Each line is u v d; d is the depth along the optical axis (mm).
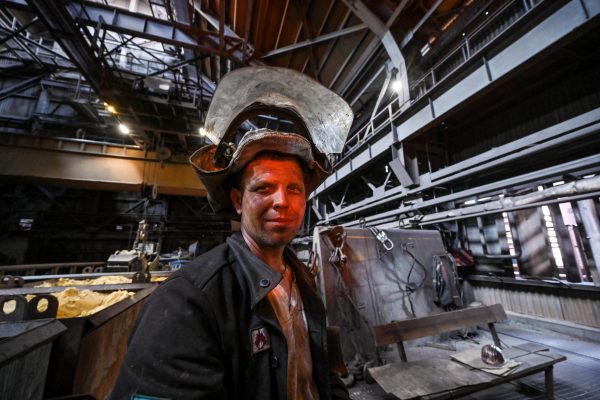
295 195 836
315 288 1062
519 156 3424
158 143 10836
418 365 2547
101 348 1358
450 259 4863
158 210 15414
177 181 11133
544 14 2826
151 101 8609
